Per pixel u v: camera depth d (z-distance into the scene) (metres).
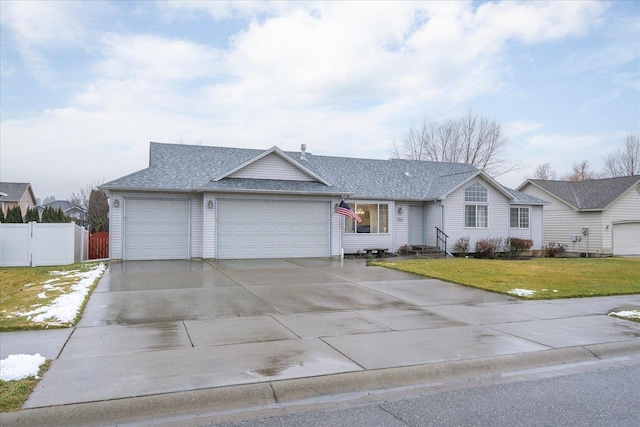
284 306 9.29
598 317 8.70
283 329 7.38
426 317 8.45
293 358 5.84
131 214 17.52
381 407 4.59
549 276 14.22
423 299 10.29
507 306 9.61
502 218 24.80
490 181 24.25
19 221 20.61
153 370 5.32
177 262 16.92
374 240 22.48
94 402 4.40
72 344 6.37
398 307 9.36
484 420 4.27
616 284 12.91
